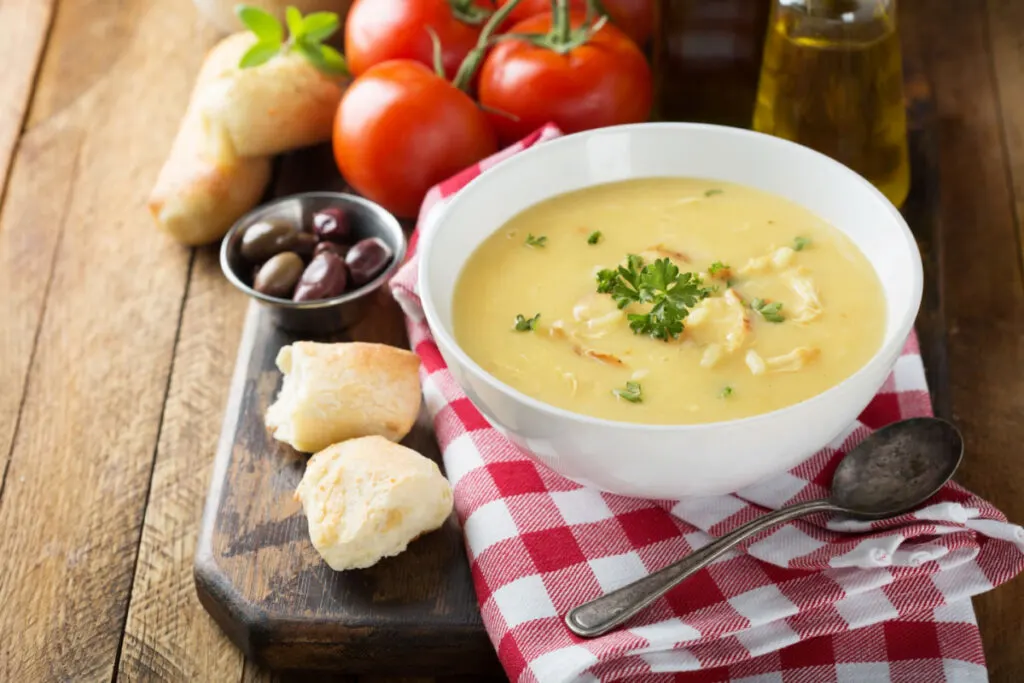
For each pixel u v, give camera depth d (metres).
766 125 0.78
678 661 0.60
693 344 0.63
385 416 0.68
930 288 0.75
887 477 0.64
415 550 0.65
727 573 0.63
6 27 0.96
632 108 0.80
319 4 0.88
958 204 0.81
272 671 0.65
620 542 0.64
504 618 0.62
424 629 0.63
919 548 0.61
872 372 0.59
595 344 0.64
